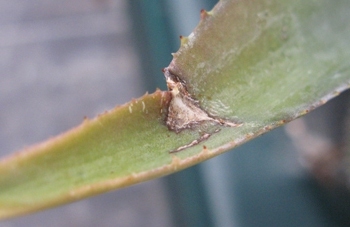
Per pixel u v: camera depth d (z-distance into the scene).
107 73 0.58
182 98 0.15
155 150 0.14
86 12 0.62
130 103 0.14
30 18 0.62
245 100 0.15
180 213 0.36
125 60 0.58
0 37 0.61
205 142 0.14
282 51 0.15
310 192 0.30
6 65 0.59
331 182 0.30
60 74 0.58
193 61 0.15
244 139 0.14
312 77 0.15
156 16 0.35
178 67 0.15
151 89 0.38
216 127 0.14
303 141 0.32
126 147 0.14
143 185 0.50
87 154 0.14
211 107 0.15
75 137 0.14
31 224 0.49
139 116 0.14
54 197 0.13
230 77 0.15
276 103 0.15
